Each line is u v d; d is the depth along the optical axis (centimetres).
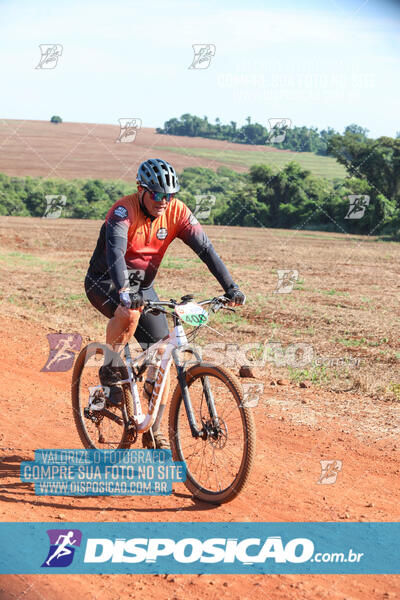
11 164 7612
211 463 424
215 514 361
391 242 3303
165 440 435
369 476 421
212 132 11162
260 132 10412
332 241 3331
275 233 3941
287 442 490
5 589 275
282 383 680
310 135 9431
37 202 5181
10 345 832
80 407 466
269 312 1185
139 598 273
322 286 1606
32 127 10544
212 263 416
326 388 667
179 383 401
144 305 388
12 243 2728
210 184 6400
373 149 4500
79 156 8494
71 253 2409
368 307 1283
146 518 355
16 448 463
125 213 404
